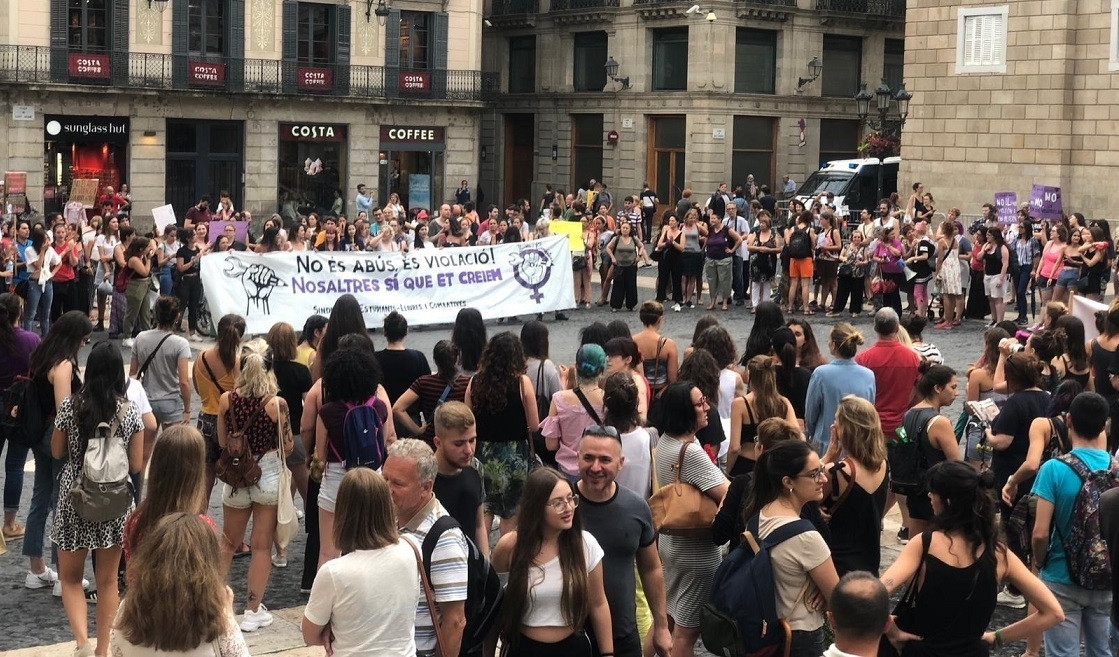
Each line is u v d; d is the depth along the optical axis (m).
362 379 8.94
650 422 10.43
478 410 9.66
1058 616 6.59
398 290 24.56
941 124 39.56
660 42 52.56
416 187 51.44
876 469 7.88
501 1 57.38
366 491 6.12
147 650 5.55
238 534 9.37
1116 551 7.50
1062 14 36.59
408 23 50.81
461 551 6.50
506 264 25.84
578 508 6.74
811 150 53.47
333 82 48.56
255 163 47.44
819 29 52.78
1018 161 37.88
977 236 25.70
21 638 9.18
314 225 29.44
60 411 8.59
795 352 11.48
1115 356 10.86
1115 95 36.06
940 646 6.52
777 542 6.81
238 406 9.20
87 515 8.42
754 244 27.47
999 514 10.20
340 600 6.02
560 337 24.28
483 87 52.22
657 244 27.97
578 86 55.53
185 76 45.31
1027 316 26.45
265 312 23.17
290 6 47.47
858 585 5.57
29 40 42.69
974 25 38.53
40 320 22.72
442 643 6.44
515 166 59.06
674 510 8.10
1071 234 24.81
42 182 43.22
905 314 27.48
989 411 10.70
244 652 5.73
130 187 44.94
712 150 51.19
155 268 24.48
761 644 6.78
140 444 8.73
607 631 6.70
